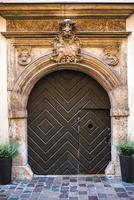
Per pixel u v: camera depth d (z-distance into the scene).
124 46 6.20
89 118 6.54
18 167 6.21
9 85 6.20
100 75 6.23
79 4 5.96
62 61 6.16
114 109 6.24
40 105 6.52
